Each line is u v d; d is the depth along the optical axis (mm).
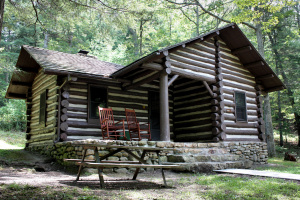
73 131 8953
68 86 9055
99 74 9227
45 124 9891
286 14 18234
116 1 9602
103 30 10703
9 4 9203
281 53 21438
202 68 9914
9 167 7422
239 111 11203
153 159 7863
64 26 10508
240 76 11617
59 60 9727
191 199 4355
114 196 4176
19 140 16281
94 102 9750
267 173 7016
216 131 9883
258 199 4395
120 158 7305
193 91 11133
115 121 10078
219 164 8062
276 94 22125
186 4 18328
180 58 9172
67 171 7324
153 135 11188
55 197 3816
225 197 4523
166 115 8281
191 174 7254
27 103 12117
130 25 10500
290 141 24906
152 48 28953
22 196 3748
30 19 9758
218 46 10656
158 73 8680
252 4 13711
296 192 4887
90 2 9352
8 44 26688
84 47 26344
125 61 25859
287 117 22219
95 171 6867
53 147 8961
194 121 10914
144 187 5203
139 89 11094
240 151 10414
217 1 18156
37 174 6566
